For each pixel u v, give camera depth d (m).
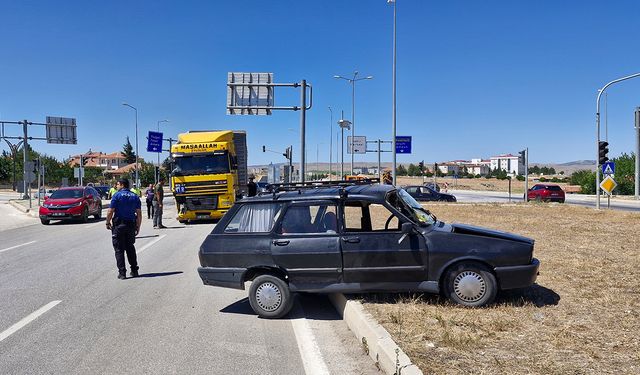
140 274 10.42
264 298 6.95
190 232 18.72
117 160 159.75
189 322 6.88
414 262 6.70
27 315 7.29
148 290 8.88
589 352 4.86
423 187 34.56
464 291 6.60
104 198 50.59
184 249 14.11
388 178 16.75
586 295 7.03
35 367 5.26
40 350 5.78
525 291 7.31
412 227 6.72
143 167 89.69
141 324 6.79
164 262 11.92
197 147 22.03
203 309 7.57
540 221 18.91
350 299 6.88
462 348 5.03
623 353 4.81
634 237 13.55
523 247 6.64
